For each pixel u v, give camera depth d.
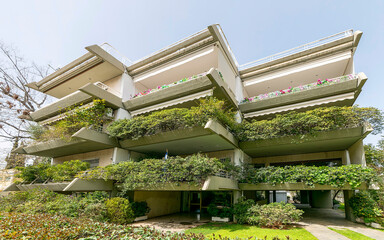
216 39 12.69
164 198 15.15
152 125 11.33
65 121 14.19
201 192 15.89
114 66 15.09
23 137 22.58
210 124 9.66
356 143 11.57
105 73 15.98
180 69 15.73
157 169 10.35
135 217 11.76
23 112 22.16
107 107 14.60
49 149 15.16
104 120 14.47
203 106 10.39
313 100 12.63
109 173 11.42
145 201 13.16
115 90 15.82
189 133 11.10
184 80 13.02
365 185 9.54
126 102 14.84
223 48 13.42
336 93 11.91
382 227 9.51
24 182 15.63
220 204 12.62
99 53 13.81
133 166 11.23
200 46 13.38
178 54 14.18
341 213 15.57
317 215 14.23
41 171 14.83
